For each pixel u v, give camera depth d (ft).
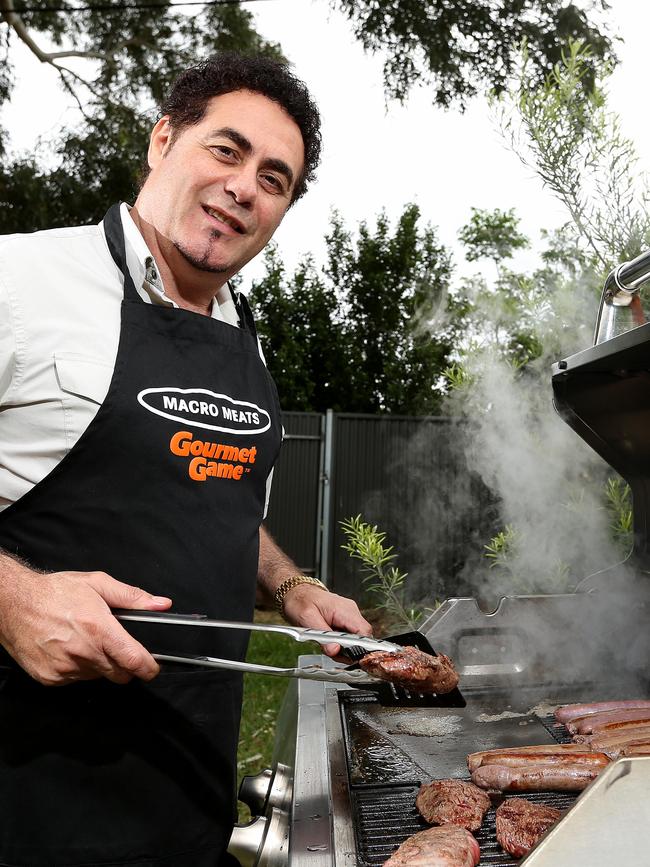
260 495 5.45
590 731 5.24
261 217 5.23
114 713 4.50
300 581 5.98
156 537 4.65
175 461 4.72
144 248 4.90
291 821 3.93
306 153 5.61
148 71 37.83
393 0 28.63
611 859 2.80
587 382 6.43
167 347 4.86
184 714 4.74
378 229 40.09
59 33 37.09
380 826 4.22
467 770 5.07
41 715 4.40
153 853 4.59
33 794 4.39
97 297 4.74
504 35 26.94
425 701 5.04
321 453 26.45
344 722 5.84
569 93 8.64
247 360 5.36
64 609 3.68
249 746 12.70
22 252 4.53
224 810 4.95
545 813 4.04
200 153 4.99
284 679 16.34
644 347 5.16
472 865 3.61
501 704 6.40
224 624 3.70
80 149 38.19
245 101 5.03
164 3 35.83
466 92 29.86
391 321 38.47
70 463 4.46
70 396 4.44
